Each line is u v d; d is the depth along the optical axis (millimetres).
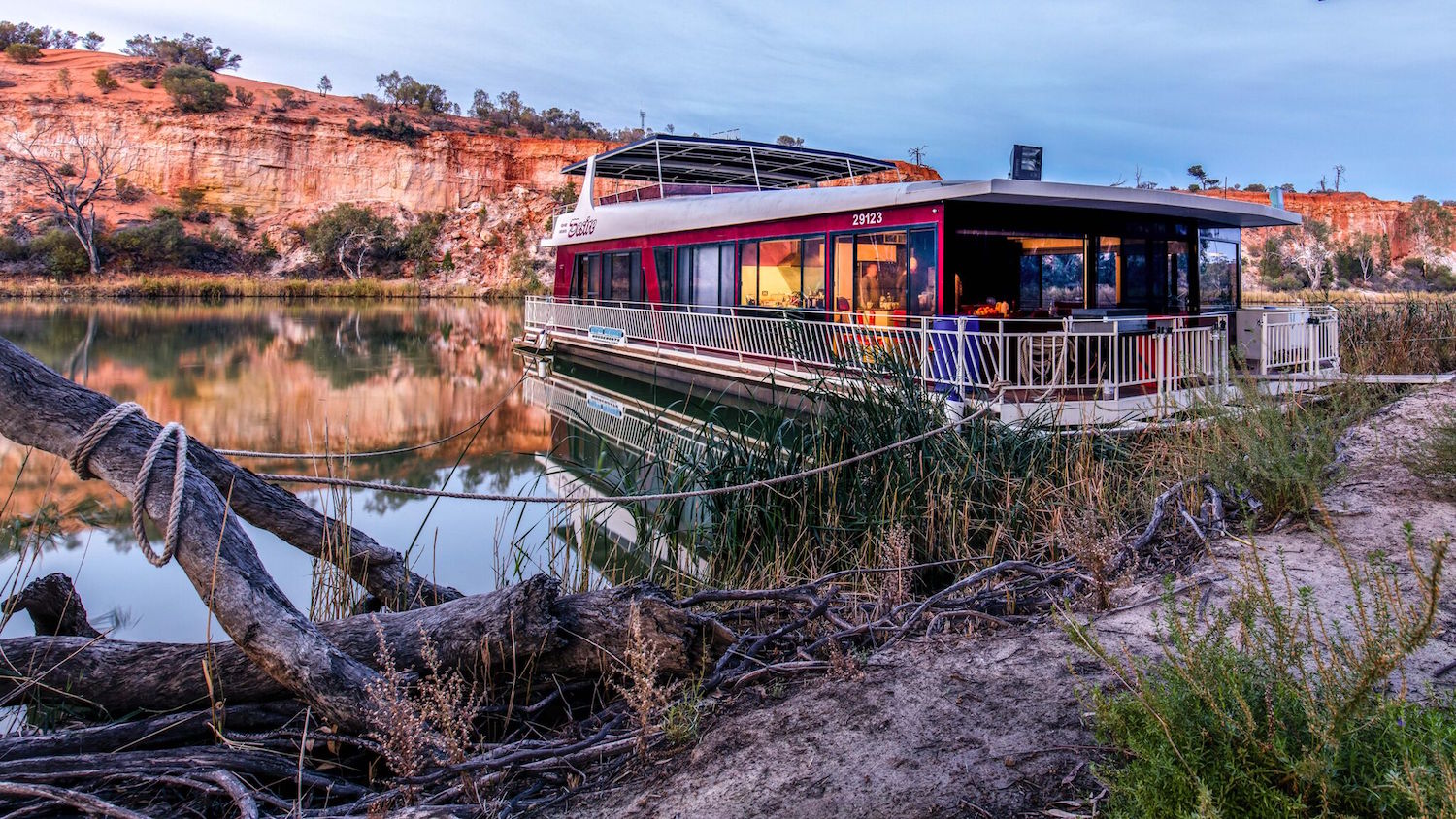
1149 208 10883
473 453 11430
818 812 2635
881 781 2762
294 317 36219
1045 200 10422
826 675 3732
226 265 58500
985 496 6289
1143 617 3977
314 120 67375
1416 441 6070
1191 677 2396
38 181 59531
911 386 7645
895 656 3881
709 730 3359
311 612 4840
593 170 21109
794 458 6539
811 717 3256
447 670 3742
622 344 19031
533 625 3723
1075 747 2814
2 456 10672
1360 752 2152
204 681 3664
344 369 20266
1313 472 5391
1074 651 3611
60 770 3064
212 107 67688
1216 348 8812
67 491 8859
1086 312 10461
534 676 3928
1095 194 10289
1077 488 6234
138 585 6133
